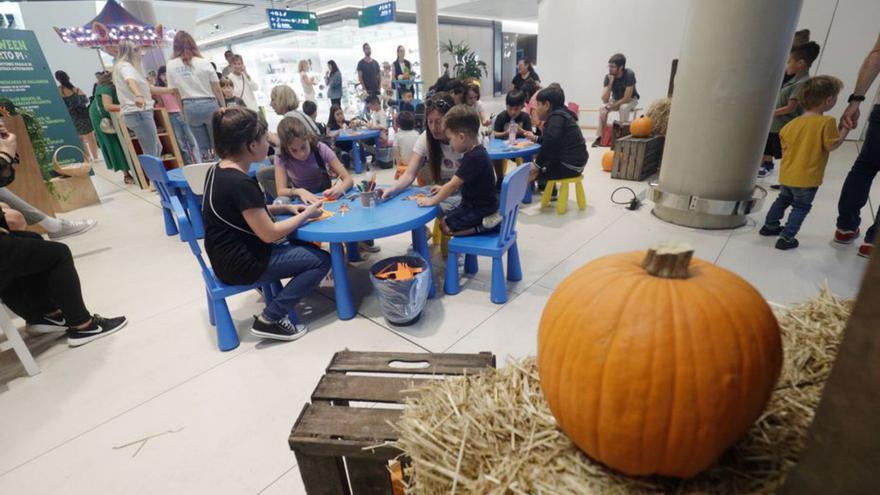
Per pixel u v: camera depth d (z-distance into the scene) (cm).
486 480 80
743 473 77
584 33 867
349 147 663
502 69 1903
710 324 69
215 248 202
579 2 853
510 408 94
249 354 217
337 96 830
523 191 246
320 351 215
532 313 238
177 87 482
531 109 625
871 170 268
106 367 213
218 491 144
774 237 309
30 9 843
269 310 220
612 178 520
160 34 670
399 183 280
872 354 49
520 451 85
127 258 351
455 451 86
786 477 66
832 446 55
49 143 616
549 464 82
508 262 271
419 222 225
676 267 76
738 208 320
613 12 818
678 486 77
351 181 289
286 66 1438
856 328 50
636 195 438
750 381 70
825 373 94
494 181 246
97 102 570
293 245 228
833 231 312
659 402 69
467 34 1648
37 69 593
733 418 70
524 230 359
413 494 97
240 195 191
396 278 223
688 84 312
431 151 286
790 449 79
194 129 501
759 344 71
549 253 313
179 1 1038
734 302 73
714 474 78
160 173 334
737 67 287
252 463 153
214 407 182
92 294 292
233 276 205
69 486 149
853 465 53
